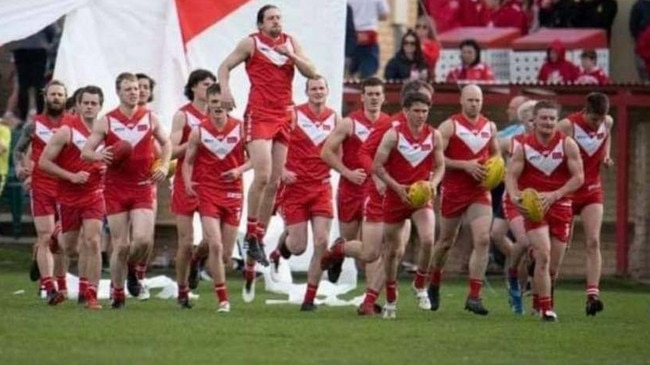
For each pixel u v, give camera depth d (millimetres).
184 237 50188
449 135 49312
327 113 51250
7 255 68938
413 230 65875
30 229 72125
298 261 61312
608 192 66062
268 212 51469
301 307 50188
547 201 46938
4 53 76125
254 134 50188
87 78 60406
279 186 52812
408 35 69500
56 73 60406
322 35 60312
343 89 66875
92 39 60531
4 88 76188
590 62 68562
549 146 47719
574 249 66375
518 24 72312
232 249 49594
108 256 62188
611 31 71250
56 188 50094
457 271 66875
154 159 48750
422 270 50406
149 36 60625
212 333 42156
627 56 71375
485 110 65562
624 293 60656
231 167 48812
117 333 41594
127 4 60406
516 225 50031
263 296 56469
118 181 48719
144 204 48938
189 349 38625
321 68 60312
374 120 50062
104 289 55656
